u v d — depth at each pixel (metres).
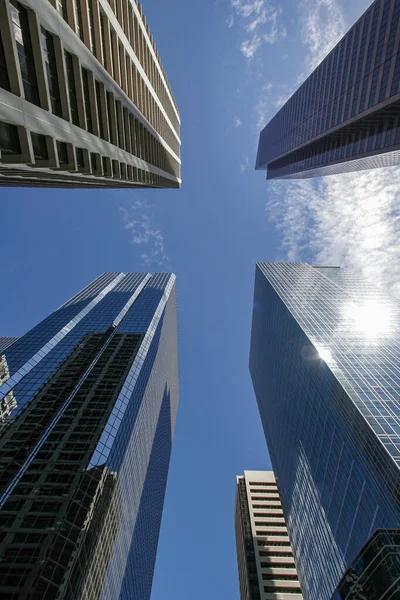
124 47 38.34
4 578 35.75
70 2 24.80
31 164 22.53
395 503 52.22
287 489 115.62
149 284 153.00
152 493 106.00
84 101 28.94
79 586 40.28
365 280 149.75
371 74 80.69
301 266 171.62
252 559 113.75
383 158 117.75
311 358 91.88
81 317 111.44
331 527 75.50
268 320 151.50
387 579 29.33
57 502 44.66
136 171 52.62
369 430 60.34
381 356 84.44
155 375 108.50
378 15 77.25
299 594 100.19
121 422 63.31
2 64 18.23
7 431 58.81
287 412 117.06
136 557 82.75
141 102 50.72
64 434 57.47
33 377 77.12
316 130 119.00
